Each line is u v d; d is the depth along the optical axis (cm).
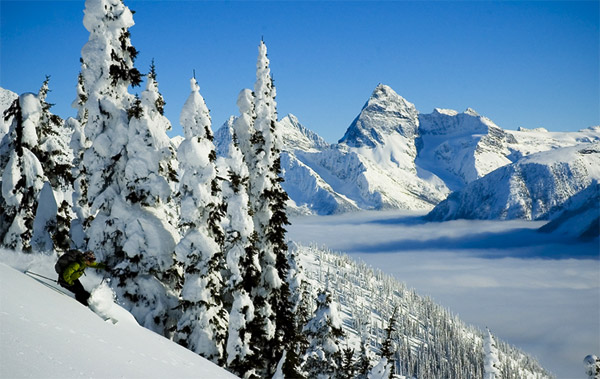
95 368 594
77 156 2753
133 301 2248
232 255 2492
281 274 2998
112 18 2412
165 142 2409
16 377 467
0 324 571
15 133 2453
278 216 2958
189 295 2256
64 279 955
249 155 2978
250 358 2344
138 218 2323
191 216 2289
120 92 2470
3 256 1066
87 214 2745
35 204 2411
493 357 4816
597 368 4062
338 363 3378
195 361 1020
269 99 3038
